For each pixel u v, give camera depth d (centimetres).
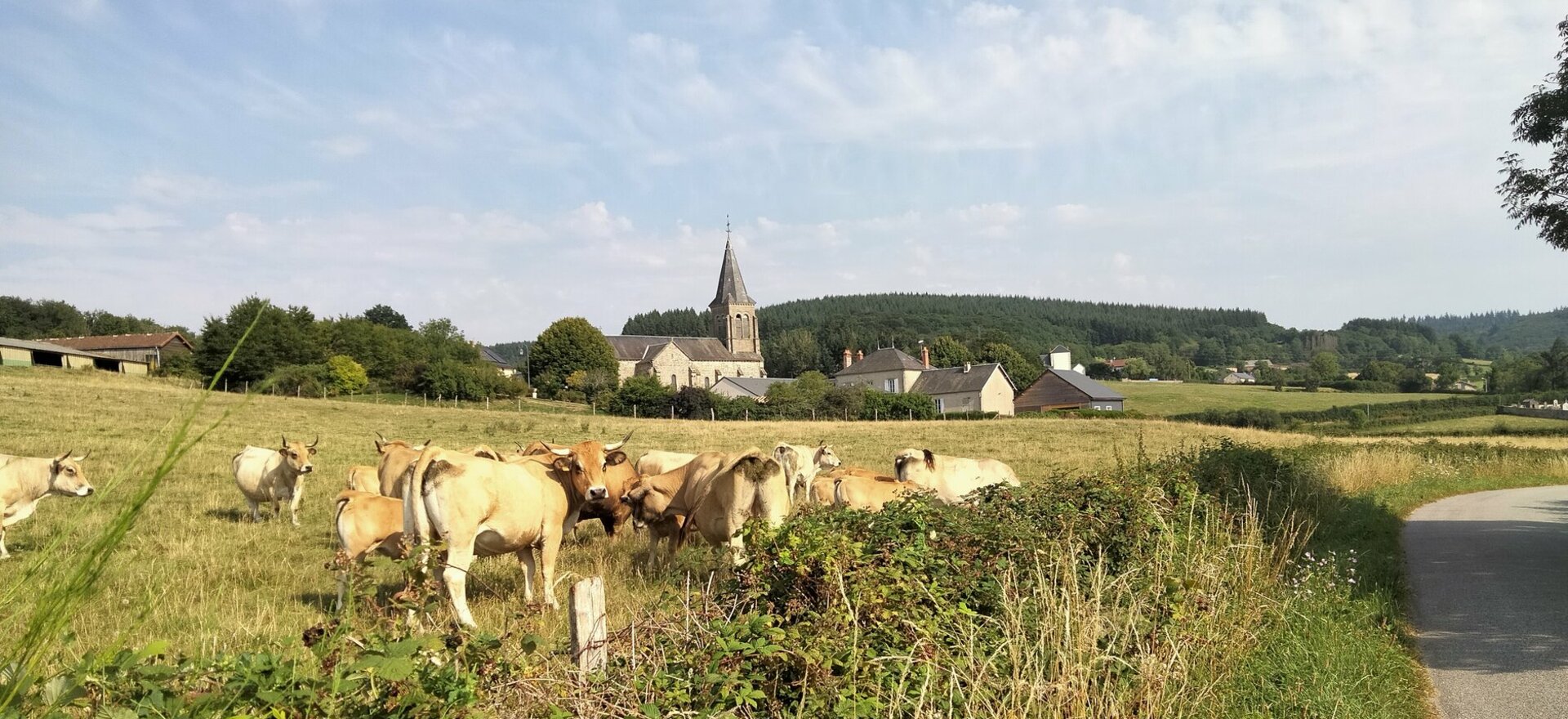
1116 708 552
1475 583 1165
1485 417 7181
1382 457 2730
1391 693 712
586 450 1084
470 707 391
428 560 496
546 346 10212
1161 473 1247
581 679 473
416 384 7188
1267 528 1271
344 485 2055
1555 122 1350
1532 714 688
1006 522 841
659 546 1252
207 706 353
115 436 2709
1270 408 8969
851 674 537
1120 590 691
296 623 839
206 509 1684
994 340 13075
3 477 1323
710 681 499
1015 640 586
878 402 7138
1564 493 2570
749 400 7106
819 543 668
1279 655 744
